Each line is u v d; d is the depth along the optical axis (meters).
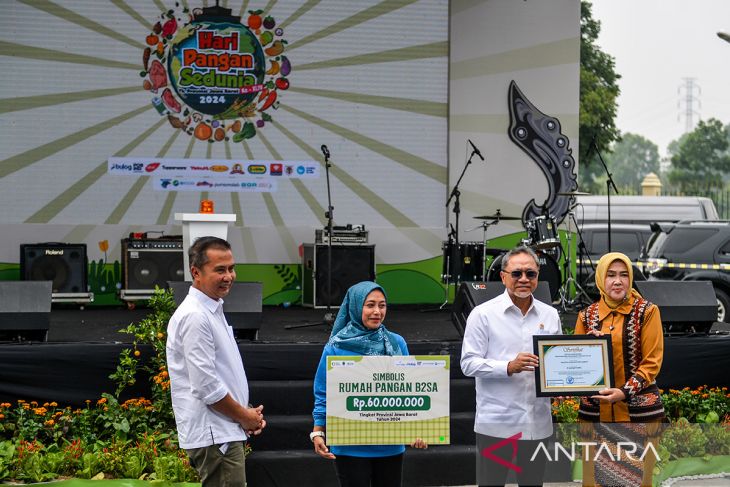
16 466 6.33
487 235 11.63
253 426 4.50
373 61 11.48
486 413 4.80
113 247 11.08
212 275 4.46
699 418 7.43
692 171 56.81
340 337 4.58
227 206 11.29
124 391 7.18
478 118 11.59
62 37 11.00
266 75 11.32
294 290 11.35
